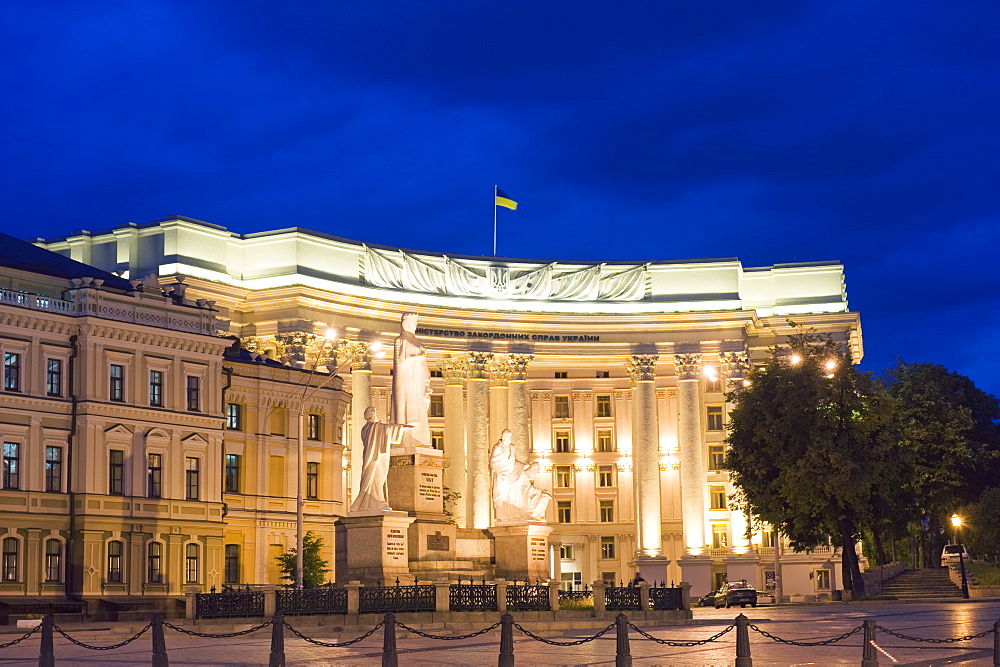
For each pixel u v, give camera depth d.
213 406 75.38
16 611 63.69
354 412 106.12
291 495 81.12
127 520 69.38
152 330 72.06
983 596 77.50
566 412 121.31
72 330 69.44
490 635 38.72
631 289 119.81
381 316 109.38
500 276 116.88
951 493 107.94
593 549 119.44
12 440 66.06
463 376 114.88
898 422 86.44
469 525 112.38
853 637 38.12
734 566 114.56
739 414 86.19
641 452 116.00
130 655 33.25
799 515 82.88
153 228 101.50
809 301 122.25
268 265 105.69
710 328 118.62
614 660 30.05
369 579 43.00
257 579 78.38
